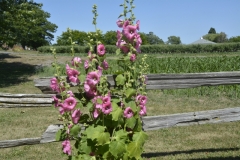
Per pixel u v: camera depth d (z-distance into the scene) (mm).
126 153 3080
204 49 50906
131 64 3355
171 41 99875
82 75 3176
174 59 19203
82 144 3088
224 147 5945
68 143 3135
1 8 17250
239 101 10266
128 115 3117
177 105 9836
